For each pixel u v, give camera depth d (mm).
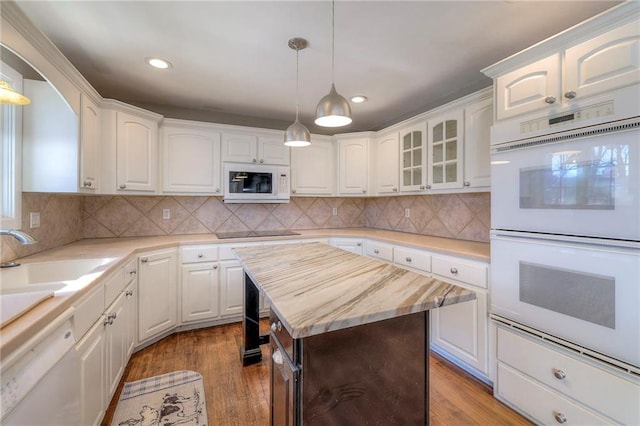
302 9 1569
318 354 1046
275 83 2537
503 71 1729
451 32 1797
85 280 1354
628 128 1218
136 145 2549
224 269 2881
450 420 1637
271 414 1333
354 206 4145
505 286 1733
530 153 1587
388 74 2367
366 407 1130
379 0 1496
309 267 1604
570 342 1428
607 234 1291
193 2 1510
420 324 1232
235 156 3168
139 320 2312
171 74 2355
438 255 2279
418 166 2889
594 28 1316
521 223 1640
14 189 1706
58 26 1709
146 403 1760
